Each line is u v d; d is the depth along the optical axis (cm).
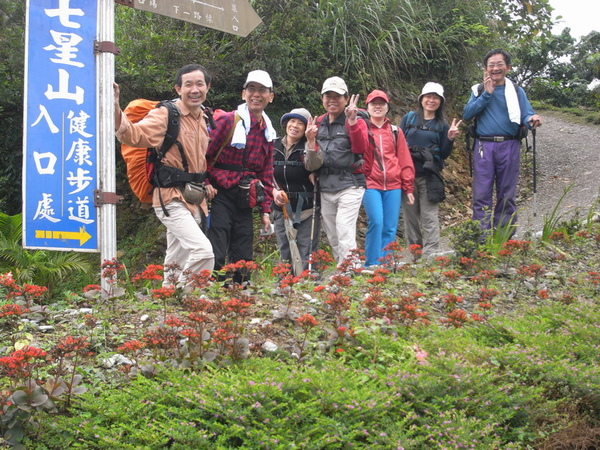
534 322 425
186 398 280
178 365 322
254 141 516
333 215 595
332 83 581
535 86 2061
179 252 493
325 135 591
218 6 507
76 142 447
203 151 469
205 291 437
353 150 579
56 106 445
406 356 358
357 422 289
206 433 275
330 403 291
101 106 450
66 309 423
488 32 1270
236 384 290
